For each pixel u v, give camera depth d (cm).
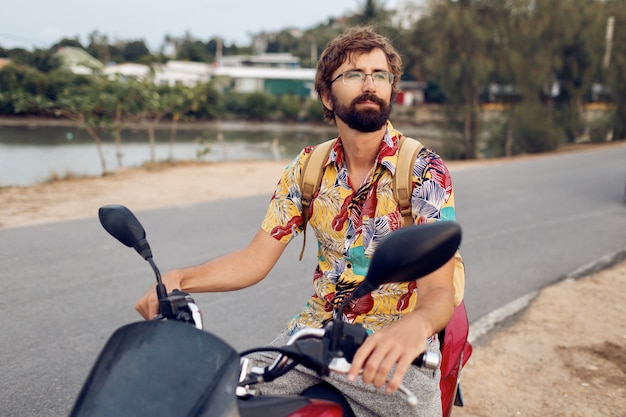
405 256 147
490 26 2684
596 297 545
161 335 153
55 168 1381
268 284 565
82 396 142
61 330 450
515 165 1670
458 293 214
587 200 1050
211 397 139
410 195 211
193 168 1496
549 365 411
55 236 716
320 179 223
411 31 4184
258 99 5269
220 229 770
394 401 197
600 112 3198
